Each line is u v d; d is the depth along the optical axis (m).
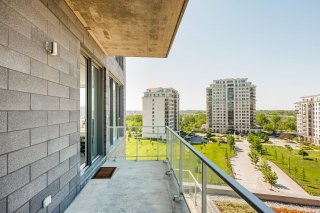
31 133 1.73
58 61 2.29
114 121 7.18
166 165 4.55
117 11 2.73
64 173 2.43
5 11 1.41
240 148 37.69
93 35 3.60
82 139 4.70
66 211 2.41
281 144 42.88
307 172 24.39
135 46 4.21
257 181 21.73
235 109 73.69
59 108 2.30
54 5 2.19
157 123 59.75
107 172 3.98
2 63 1.38
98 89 4.88
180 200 2.72
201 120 79.88
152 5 2.58
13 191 1.48
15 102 1.51
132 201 2.70
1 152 1.36
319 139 47.12
